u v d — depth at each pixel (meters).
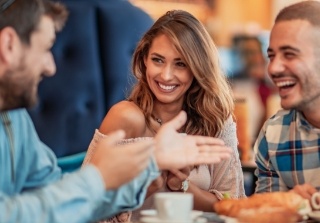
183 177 2.01
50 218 1.29
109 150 1.39
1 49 1.38
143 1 5.62
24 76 1.42
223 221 1.50
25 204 1.28
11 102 1.44
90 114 3.46
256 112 5.88
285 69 1.81
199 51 2.18
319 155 1.99
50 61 1.49
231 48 6.28
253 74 6.12
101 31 3.56
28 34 1.41
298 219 1.58
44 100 3.45
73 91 3.44
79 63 3.48
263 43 6.25
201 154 1.61
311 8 1.81
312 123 1.98
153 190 1.97
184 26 2.17
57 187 1.32
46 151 1.70
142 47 2.23
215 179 2.32
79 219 1.32
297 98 1.83
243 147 3.19
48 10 1.46
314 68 1.79
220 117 2.30
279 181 2.07
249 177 3.43
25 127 1.63
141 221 1.46
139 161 1.40
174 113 2.29
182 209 1.45
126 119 2.22
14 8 1.39
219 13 6.25
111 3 3.64
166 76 2.16
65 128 3.41
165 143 1.57
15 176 1.58
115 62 3.54
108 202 1.49
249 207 1.54
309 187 1.73
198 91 2.27
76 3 3.56
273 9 6.47
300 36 1.78
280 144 2.06
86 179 1.34
